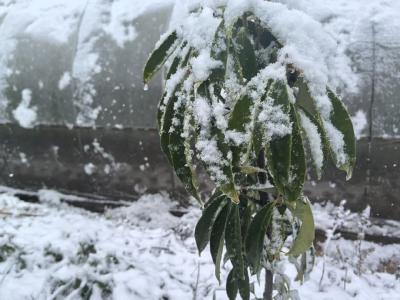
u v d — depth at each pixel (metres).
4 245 2.45
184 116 1.02
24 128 4.21
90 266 2.25
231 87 0.97
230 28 0.95
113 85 3.81
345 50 3.33
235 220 1.12
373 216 3.66
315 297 2.25
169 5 3.85
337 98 0.99
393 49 3.28
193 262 2.56
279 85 0.91
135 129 3.90
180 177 1.05
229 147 0.96
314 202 3.74
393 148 3.37
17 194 4.46
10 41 4.10
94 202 4.29
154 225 3.87
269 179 1.17
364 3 3.56
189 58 1.00
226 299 2.13
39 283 2.19
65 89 3.94
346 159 1.01
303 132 1.06
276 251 1.19
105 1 4.09
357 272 2.80
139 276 2.21
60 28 4.02
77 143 4.14
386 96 3.26
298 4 1.07
